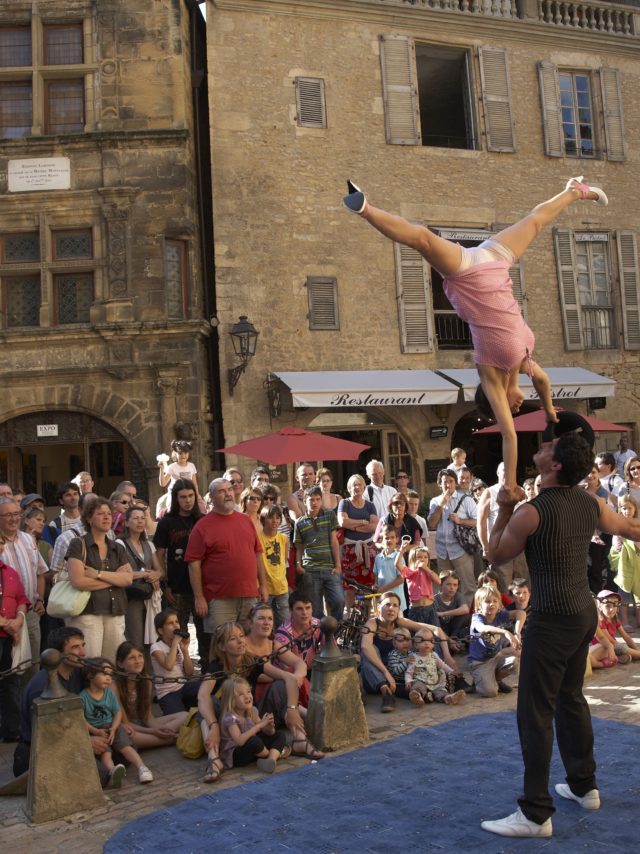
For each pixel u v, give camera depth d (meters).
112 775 5.62
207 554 7.24
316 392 14.97
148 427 15.12
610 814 4.55
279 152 16.33
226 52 16.19
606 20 19.19
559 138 18.31
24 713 5.71
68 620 6.52
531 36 18.28
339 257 16.58
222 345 15.65
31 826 5.12
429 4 17.69
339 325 16.45
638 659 8.53
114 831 4.98
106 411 15.12
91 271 15.50
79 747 5.39
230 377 15.55
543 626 4.41
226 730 5.92
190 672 7.14
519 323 3.87
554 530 4.38
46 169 15.41
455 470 10.55
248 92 16.25
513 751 5.78
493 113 17.86
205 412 15.57
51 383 15.12
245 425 15.62
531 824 4.32
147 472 15.06
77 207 15.40
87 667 5.99
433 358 17.12
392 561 8.71
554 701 4.44
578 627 4.42
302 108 16.53
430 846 4.32
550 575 4.41
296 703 6.34
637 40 19.09
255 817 4.91
